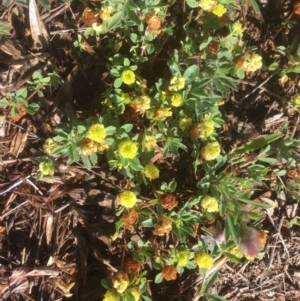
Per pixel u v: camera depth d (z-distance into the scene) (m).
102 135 0.21
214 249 0.26
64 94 0.26
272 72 0.29
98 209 0.26
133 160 0.23
